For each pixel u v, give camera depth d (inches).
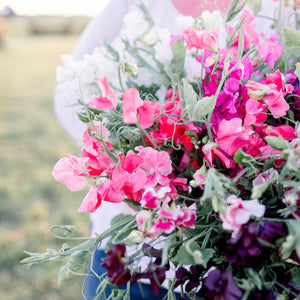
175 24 49.4
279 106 28.3
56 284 96.1
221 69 30.6
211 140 28.7
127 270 26.8
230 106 28.9
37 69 368.5
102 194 28.9
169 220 27.2
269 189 27.1
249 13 37.1
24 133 196.4
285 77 31.7
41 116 224.1
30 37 642.8
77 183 31.3
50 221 120.1
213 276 25.4
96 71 36.4
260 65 35.0
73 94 37.5
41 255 29.9
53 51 478.9
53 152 172.2
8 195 134.8
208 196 24.4
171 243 27.5
